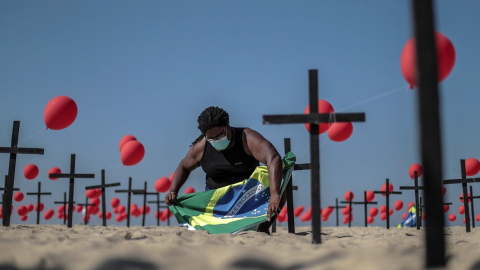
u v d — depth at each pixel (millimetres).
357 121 4062
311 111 4145
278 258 2900
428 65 2561
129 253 2893
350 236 5812
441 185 2500
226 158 6156
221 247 3357
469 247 3189
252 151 5977
